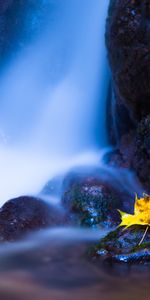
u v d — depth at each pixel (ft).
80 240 15.97
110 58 23.20
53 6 39.86
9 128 39.09
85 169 21.95
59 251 14.37
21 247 14.92
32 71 39.88
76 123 33.81
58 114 36.01
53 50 38.70
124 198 19.54
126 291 10.51
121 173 21.76
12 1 40.98
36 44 40.50
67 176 21.15
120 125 26.99
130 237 12.90
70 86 35.91
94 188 19.19
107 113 30.37
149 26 20.40
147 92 21.67
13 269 12.44
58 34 38.81
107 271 11.91
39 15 40.98
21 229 16.33
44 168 29.48
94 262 12.64
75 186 19.66
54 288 10.73
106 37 23.06
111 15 22.29
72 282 11.22
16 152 36.09
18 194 25.32
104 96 31.37
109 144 30.32
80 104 34.19
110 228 17.72
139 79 21.49
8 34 41.22
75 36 36.88
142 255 12.24
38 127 37.09
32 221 16.96
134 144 22.67
